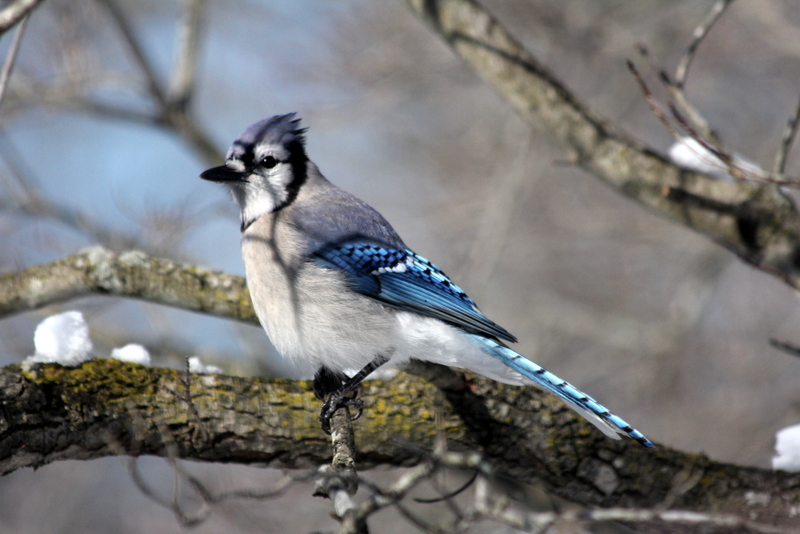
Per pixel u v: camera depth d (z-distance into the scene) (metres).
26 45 14.27
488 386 7.34
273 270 7.85
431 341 7.49
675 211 8.40
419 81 15.22
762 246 8.27
